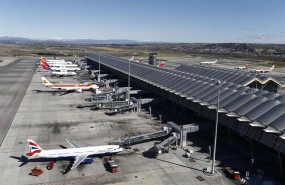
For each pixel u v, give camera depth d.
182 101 73.19
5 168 47.00
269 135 47.31
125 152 54.53
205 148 57.03
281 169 47.44
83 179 44.06
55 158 50.84
